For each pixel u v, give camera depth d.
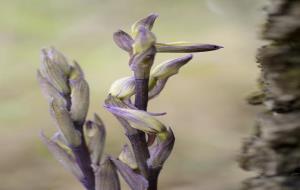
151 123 0.43
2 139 1.30
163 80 0.43
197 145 1.22
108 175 0.44
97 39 2.38
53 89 0.47
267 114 0.38
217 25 2.31
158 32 2.48
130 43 0.42
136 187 0.44
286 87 0.37
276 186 0.38
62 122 0.47
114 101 0.43
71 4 2.86
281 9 0.36
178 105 1.52
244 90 1.51
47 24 2.59
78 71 0.47
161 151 0.43
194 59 1.88
